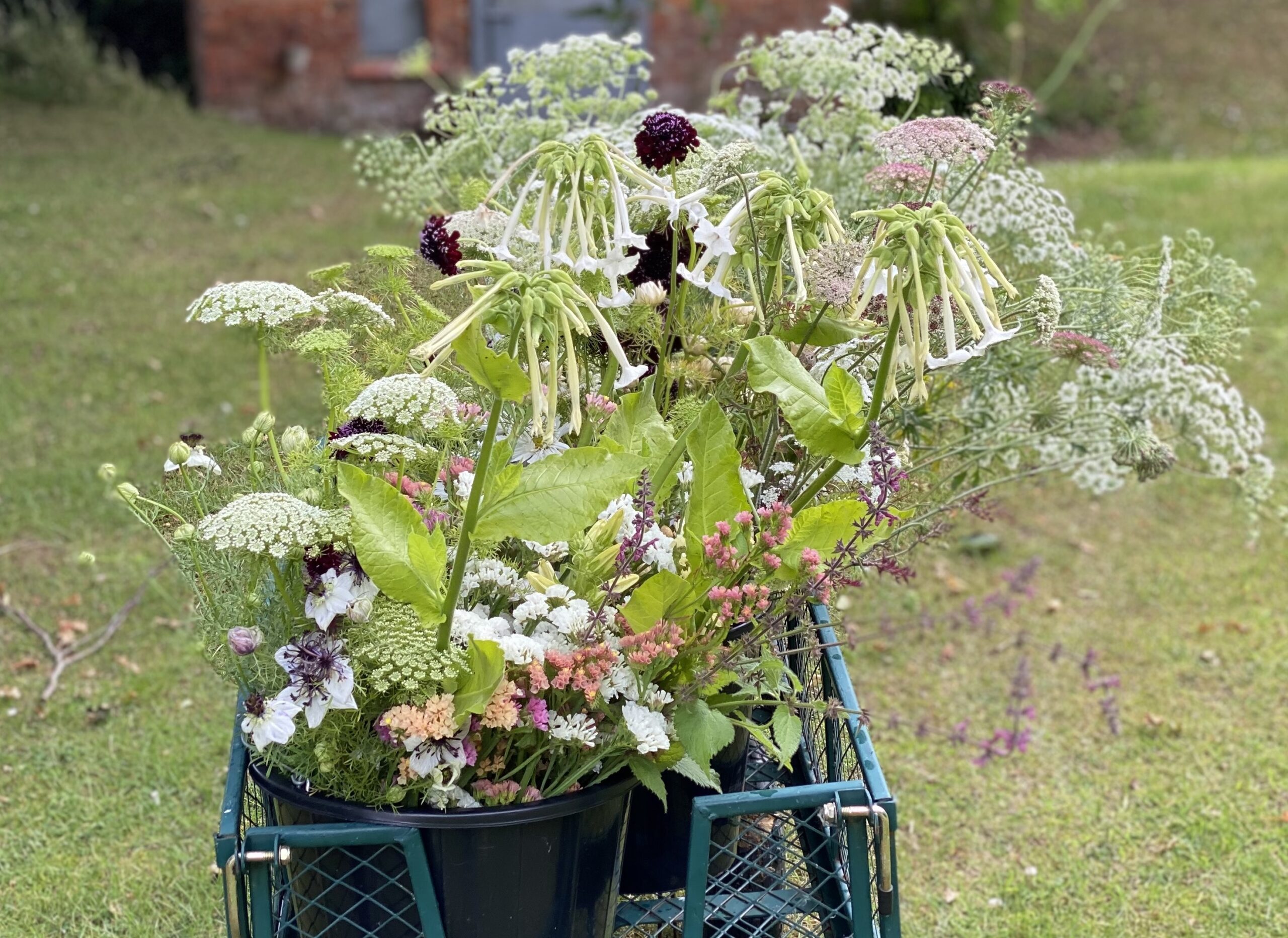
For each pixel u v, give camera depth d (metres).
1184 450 4.80
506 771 1.63
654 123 1.81
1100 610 4.01
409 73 9.98
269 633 1.61
